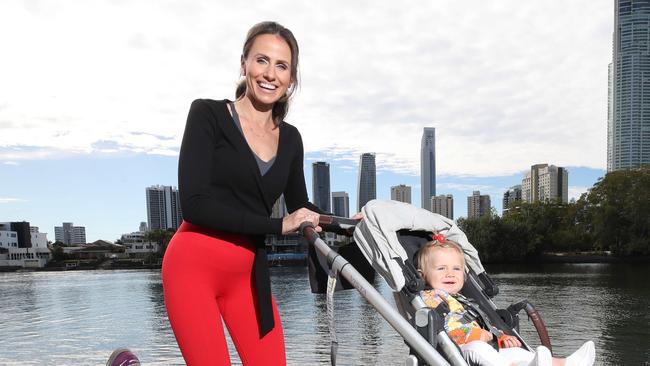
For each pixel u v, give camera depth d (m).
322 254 2.66
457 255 3.47
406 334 2.20
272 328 2.63
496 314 3.35
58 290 73.56
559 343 22.75
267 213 2.53
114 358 2.52
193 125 2.28
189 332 2.29
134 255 180.38
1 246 183.88
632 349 21.88
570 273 64.12
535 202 98.38
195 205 2.15
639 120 152.62
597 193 89.38
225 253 2.37
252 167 2.36
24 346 30.50
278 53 2.36
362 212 3.27
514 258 90.06
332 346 2.40
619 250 86.25
